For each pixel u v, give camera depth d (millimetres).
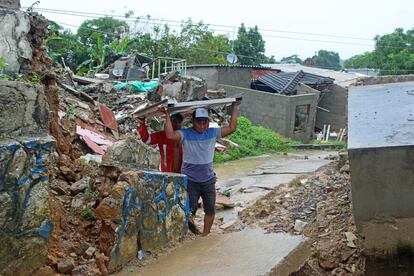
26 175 3844
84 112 12938
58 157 6586
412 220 5367
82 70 25734
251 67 29469
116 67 26375
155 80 24094
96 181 5523
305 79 30578
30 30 7180
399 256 5484
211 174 6418
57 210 4957
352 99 7633
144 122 7031
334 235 6223
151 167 6059
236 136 21219
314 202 7559
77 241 4785
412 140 5367
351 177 5418
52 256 4379
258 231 6242
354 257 5828
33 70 7086
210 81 27922
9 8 7047
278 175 12891
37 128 4117
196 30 38312
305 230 6578
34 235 3951
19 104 3898
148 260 4977
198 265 4777
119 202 4539
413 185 5266
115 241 4508
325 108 31125
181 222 5855
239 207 8883
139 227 4910
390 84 8625
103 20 33969
